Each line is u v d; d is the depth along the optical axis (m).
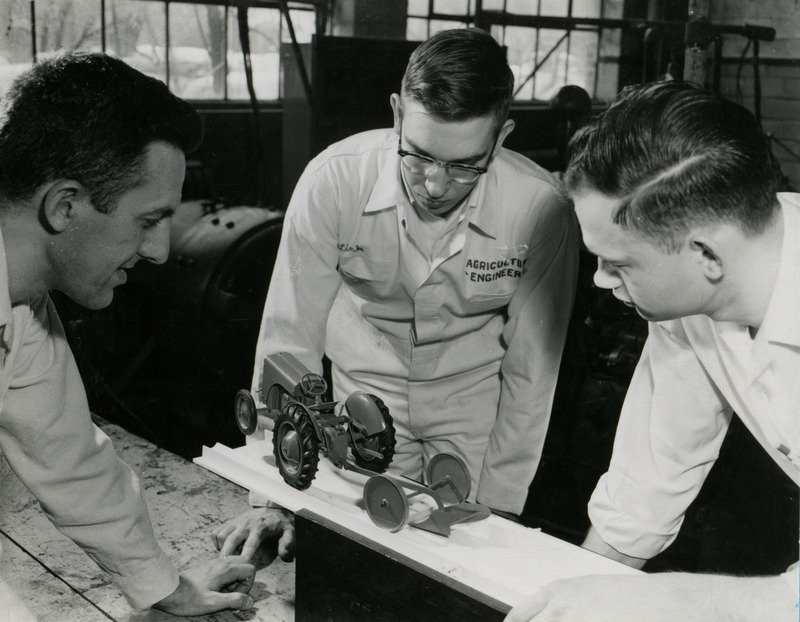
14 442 1.20
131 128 0.98
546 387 1.76
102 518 1.24
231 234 3.20
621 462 1.34
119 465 1.31
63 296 2.93
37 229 1.02
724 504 2.38
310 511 1.28
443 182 1.39
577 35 3.58
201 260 3.14
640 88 0.93
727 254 0.92
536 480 2.79
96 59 1.00
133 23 3.29
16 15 2.72
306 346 1.72
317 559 1.27
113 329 3.04
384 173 1.65
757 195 0.88
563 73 3.74
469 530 1.20
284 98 3.33
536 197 1.65
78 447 1.22
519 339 1.75
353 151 1.69
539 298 1.72
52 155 0.96
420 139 1.35
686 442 1.26
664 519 1.30
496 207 1.64
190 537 1.57
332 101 3.16
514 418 1.79
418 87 1.32
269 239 3.24
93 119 0.96
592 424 2.74
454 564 1.11
